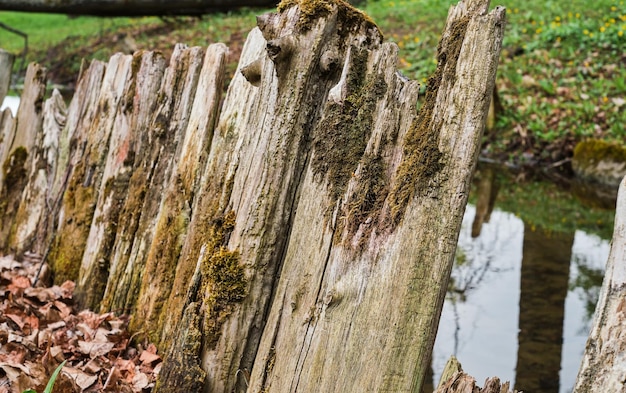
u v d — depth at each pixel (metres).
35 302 3.49
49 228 3.88
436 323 2.21
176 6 11.57
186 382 2.55
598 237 6.73
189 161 3.12
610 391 1.82
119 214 3.47
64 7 11.49
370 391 2.17
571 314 5.08
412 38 12.62
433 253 2.18
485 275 5.80
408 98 2.37
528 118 10.04
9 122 4.43
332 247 2.33
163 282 3.11
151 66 3.48
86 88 3.93
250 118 2.67
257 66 2.70
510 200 8.04
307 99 2.57
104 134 3.68
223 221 2.63
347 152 2.42
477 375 4.28
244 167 2.63
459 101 2.20
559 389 4.11
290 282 2.42
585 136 9.45
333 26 2.58
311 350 2.29
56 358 2.95
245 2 11.67
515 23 12.52
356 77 2.47
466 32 2.23
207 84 3.15
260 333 2.58
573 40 11.43
